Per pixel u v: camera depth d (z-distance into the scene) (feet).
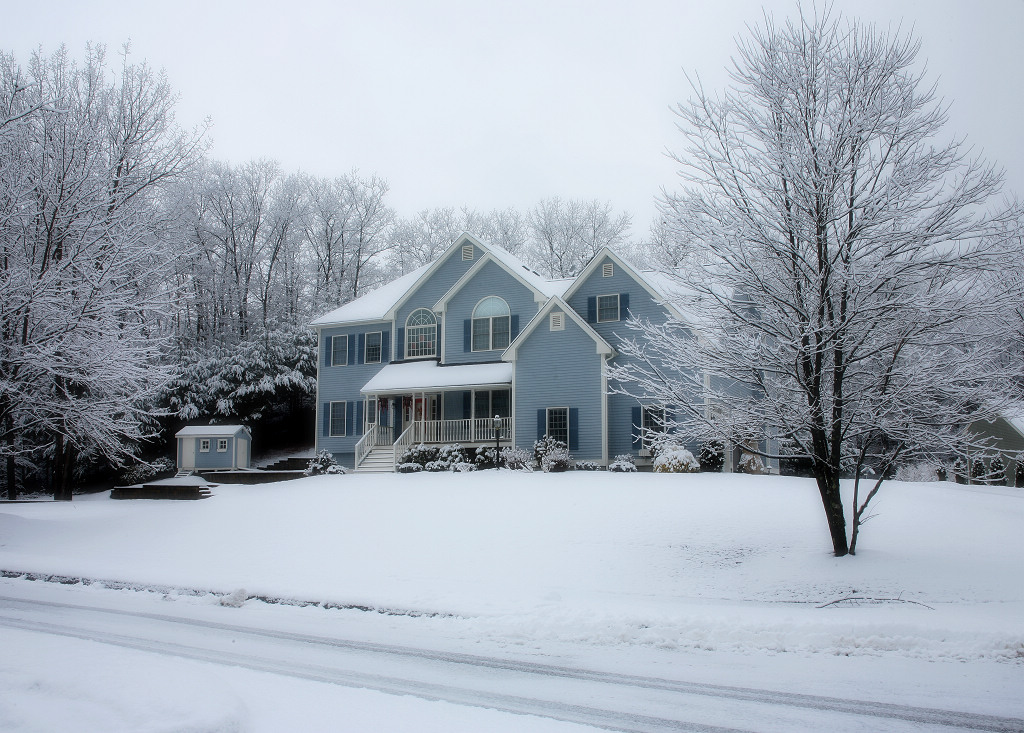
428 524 62.39
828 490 46.96
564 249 192.75
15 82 68.64
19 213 66.69
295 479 102.47
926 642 29.71
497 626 34.06
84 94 88.43
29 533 65.72
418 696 22.99
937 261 42.65
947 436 44.16
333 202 184.65
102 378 69.21
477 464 97.71
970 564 44.57
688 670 26.76
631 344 54.60
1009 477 100.73
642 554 50.62
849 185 44.91
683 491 69.46
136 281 79.15
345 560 52.60
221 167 172.35
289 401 140.97
